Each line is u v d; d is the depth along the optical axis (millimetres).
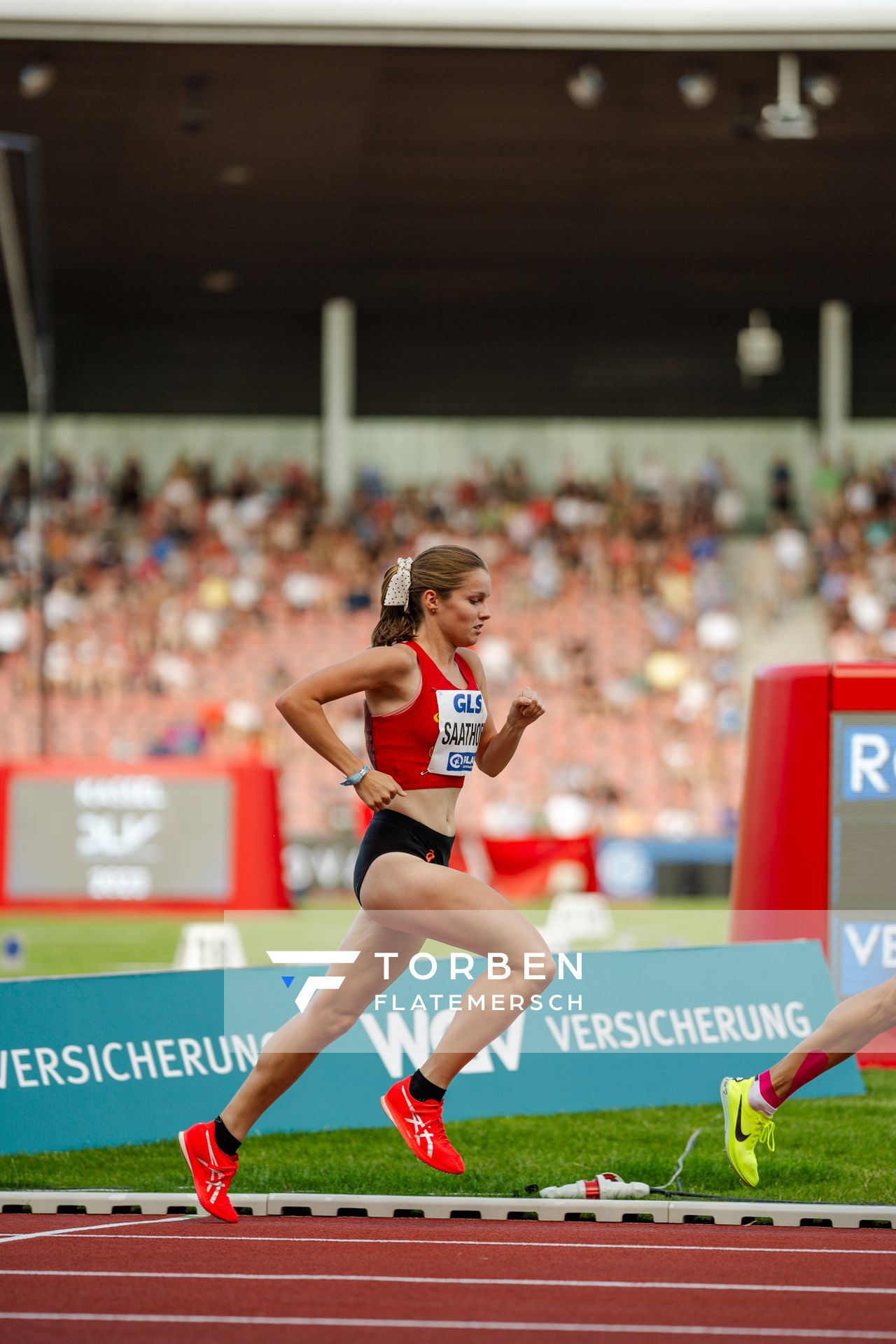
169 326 132625
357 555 118312
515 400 133250
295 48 93312
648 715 107188
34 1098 22281
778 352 133250
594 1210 19484
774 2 91938
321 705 17578
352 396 133125
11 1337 13906
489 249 121562
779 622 118938
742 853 31000
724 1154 22609
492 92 99000
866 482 126562
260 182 110875
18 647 108312
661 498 127438
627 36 92750
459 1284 15922
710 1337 13945
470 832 78750
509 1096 25234
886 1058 31031
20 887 69688
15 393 131125
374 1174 21422
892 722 30203
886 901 29984
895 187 111062
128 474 125938
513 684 108062
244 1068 23797
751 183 111000
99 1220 19312
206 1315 14680
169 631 110438
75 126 102625
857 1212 19125
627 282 127562
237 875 68438
